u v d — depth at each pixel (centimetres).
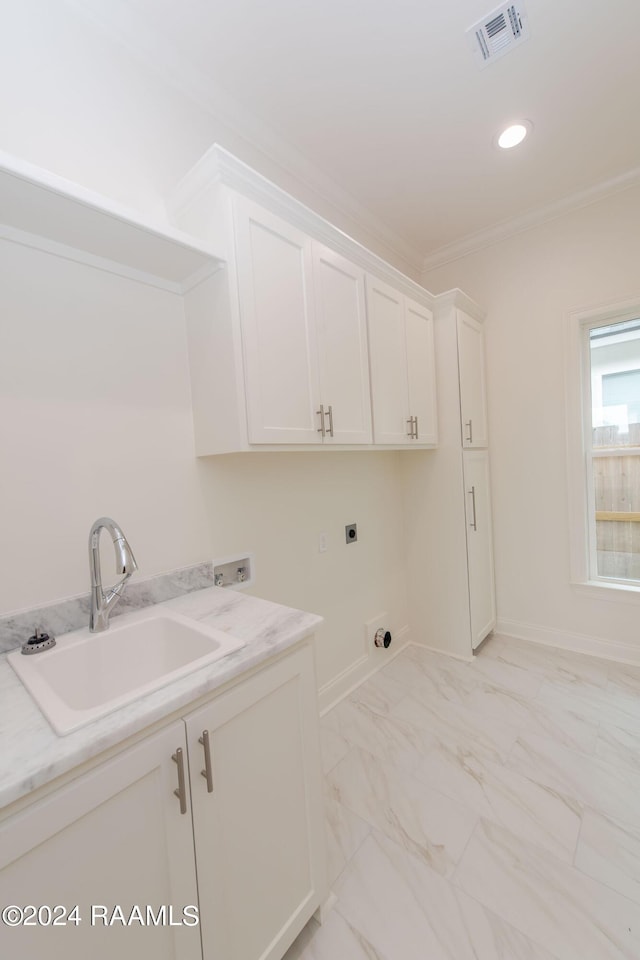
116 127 134
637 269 221
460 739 181
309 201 211
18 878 58
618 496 247
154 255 125
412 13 135
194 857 80
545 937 105
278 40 141
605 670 230
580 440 246
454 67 154
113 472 129
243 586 171
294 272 148
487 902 114
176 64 147
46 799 61
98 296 126
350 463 233
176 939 77
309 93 163
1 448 107
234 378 128
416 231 262
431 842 133
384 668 246
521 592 272
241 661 88
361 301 182
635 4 134
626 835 132
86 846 65
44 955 60
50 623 112
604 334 246
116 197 134
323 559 212
